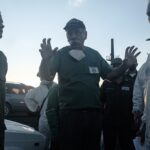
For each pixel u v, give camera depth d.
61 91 4.70
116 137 6.64
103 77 4.92
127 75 6.59
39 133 5.84
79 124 4.55
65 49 4.83
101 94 6.66
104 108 6.61
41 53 5.21
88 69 4.68
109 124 6.54
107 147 6.64
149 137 4.01
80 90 4.59
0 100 4.21
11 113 21.45
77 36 4.79
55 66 4.78
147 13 4.31
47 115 5.28
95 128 4.62
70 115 4.57
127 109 6.51
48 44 5.19
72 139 4.56
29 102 6.09
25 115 21.45
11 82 22.08
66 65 4.70
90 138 4.61
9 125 5.81
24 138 5.57
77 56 4.71
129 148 6.55
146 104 4.07
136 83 4.40
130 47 4.77
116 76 4.82
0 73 4.25
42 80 5.95
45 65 5.29
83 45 4.84
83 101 4.57
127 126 6.50
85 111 4.57
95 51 4.90
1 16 4.48
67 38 4.87
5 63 4.36
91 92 4.62
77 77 4.62
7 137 5.39
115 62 6.64
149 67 4.20
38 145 5.73
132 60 4.72
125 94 6.52
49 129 5.85
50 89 5.64
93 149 4.64
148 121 4.02
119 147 7.05
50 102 5.28
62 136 4.62
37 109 6.10
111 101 6.53
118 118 6.52
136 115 4.41
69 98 4.60
